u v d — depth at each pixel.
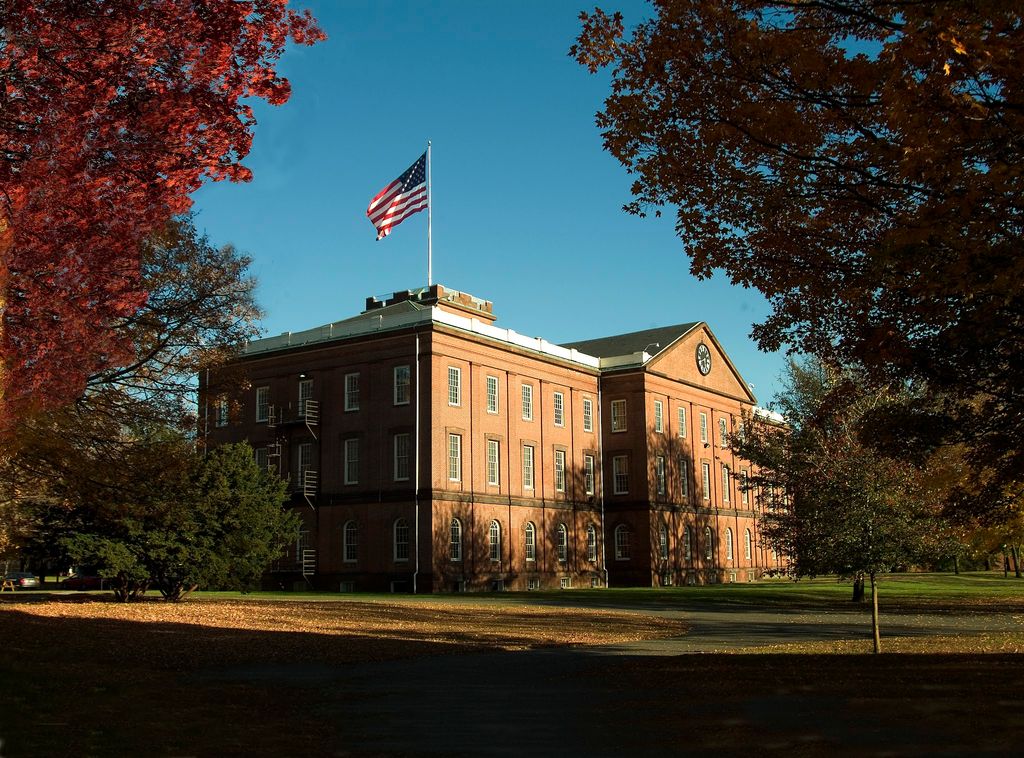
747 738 9.88
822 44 13.10
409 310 66.62
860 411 21.11
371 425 60.97
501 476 63.88
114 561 35.94
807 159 13.79
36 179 13.96
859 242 14.47
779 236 14.80
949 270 11.46
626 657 20.53
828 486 21.12
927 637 25.52
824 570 21.42
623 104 14.60
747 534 86.06
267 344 66.62
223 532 39.06
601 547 72.44
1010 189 11.04
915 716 10.73
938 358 14.45
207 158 14.59
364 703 14.03
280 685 16.42
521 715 12.30
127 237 16.62
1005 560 82.88
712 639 26.38
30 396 17.80
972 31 10.44
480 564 60.91
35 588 68.88
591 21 14.65
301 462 64.06
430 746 10.26
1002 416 15.28
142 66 13.66
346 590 60.00
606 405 75.12
